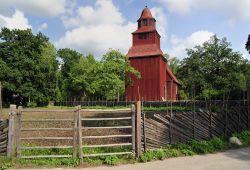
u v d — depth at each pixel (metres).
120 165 11.62
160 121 13.85
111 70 49.47
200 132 15.71
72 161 11.63
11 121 11.88
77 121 12.07
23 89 57.75
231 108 18.59
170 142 14.05
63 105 67.00
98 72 50.38
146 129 12.95
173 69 93.19
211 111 17.52
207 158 12.91
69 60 94.94
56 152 12.51
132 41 55.38
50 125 21.14
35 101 61.44
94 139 15.34
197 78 58.12
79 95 80.25
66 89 80.00
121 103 51.09
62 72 94.94
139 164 11.77
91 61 81.06
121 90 53.75
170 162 12.10
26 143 14.26
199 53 61.00
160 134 13.61
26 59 58.09
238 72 57.03
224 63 58.50
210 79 57.47
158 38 56.59
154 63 52.31
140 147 12.51
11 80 56.94
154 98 51.56
